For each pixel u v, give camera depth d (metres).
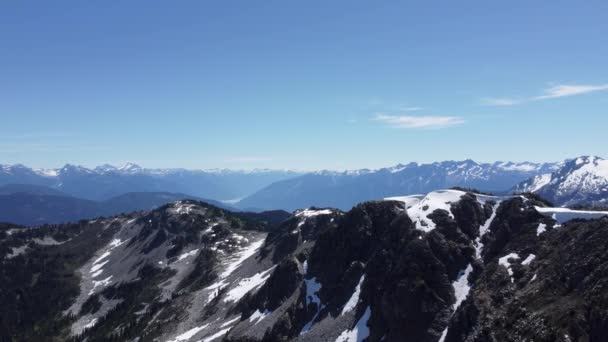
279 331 117.88
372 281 110.81
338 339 103.00
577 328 66.25
